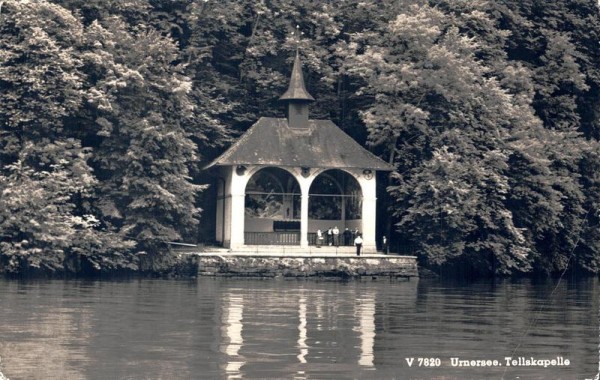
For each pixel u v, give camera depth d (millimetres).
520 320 79250
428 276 140500
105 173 133375
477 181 139375
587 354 61781
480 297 103125
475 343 65375
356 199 146375
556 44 157375
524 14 160125
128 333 66500
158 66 136625
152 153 131625
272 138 142000
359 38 148750
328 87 154250
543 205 145125
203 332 67250
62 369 54125
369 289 110875
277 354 59000
